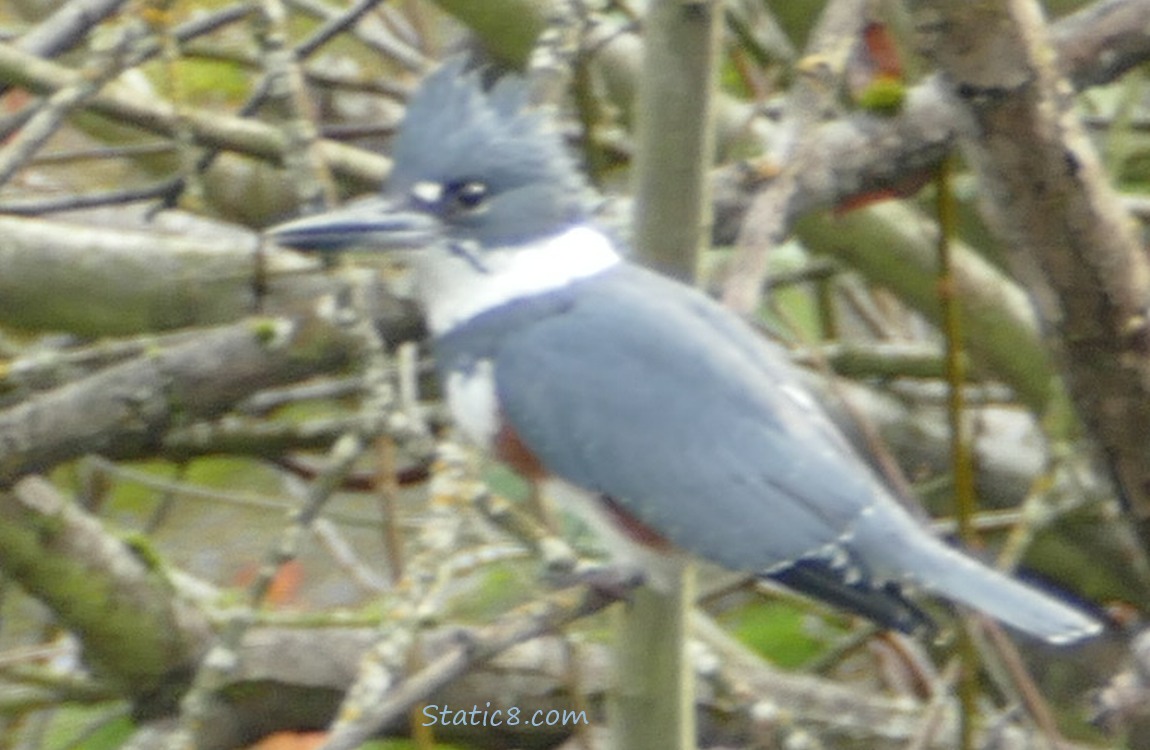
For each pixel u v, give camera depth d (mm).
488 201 7246
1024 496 10625
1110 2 7926
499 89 7391
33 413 8227
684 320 7023
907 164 8109
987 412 11789
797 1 9734
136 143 11219
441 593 6039
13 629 11141
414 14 10711
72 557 8703
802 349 10195
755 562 6781
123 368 8234
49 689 9234
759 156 8812
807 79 6793
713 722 8875
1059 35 7859
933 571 6711
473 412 7309
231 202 10992
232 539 11547
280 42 6484
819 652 10359
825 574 6820
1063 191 6625
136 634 8844
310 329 8172
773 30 10391
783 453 6848
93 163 11812
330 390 10305
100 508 11102
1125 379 7230
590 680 9008
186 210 10984
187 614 8953
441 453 6121
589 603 6520
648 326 6996
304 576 11398
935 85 8164
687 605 6758
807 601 9922
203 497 10781
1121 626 10586
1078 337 7160
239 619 5809
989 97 6340
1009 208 6789
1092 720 6777
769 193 7062
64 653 9570
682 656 6746
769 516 6785
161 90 11133
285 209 10961
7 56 8320
